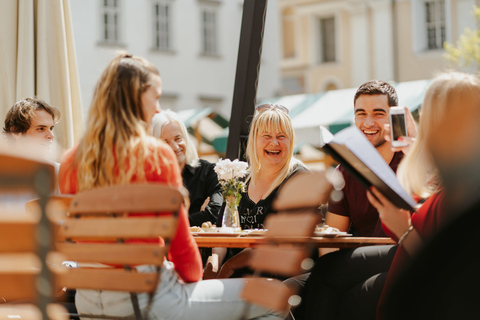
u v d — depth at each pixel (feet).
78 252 8.52
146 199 8.22
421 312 7.23
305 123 59.11
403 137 11.43
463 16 103.19
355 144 9.37
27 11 17.28
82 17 85.46
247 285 9.00
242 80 17.92
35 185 6.79
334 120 57.57
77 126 17.75
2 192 6.66
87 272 8.52
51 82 17.40
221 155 64.54
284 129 14.94
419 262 7.18
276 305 8.81
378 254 11.32
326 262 11.73
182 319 8.93
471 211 6.84
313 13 116.98
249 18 17.85
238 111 17.92
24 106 15.11
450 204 7.03
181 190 8.26
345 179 14.17
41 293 7.13
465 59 73.82
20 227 7.09
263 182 15.07
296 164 15.12
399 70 108.17
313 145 59.67
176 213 8.13
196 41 96.48
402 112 11.48
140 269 8.68
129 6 90.02
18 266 7.24
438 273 7.09
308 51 117.70
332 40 116.26
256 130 15.10
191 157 17.52
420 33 106.63
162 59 93.25
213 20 98.48
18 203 8.06
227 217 13.57
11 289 7.27
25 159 6.63
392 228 9.63
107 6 88.33
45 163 6.78
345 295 11.35
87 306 8.96
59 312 7.39
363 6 110.22
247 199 14.92
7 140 15.11
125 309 8.73
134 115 9.13
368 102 14.74
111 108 9.04
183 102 94.94
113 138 8.95
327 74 115.65
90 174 8.93
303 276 12.88
